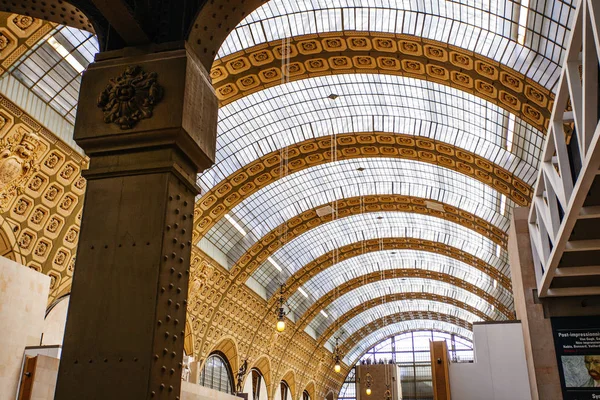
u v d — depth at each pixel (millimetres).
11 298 14984
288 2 20688
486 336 20672
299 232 39062
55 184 20812
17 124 18672
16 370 14805
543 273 15977
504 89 20016
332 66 23172
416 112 26891
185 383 20234
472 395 20266
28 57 18375
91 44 19547
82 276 4422
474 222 35125
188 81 4844
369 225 43062
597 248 12844
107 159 4770
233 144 28984
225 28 5566
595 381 16172
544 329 17016
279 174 31469
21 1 5938
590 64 8023
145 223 4484
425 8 19375
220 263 34594
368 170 34531
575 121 9016
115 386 4059
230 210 32156
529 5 16812
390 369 45094
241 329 39125
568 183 10484
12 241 19875
